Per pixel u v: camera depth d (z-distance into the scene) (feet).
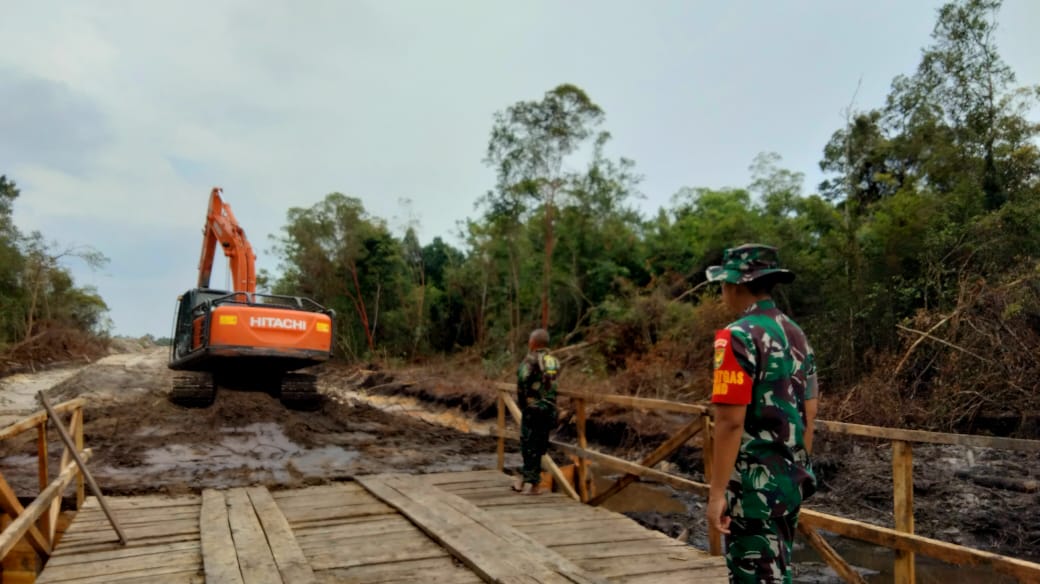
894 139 41.91
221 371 39.19
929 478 25.14
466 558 14.62
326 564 14.73
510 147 61.26
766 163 56.08
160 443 29.04
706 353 42.14
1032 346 26.50
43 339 88.48
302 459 27.27
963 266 31.24
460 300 84.33
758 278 8.42
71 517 20.27
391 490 21.20
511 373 56.54
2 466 25.81
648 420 35.63
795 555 21.89
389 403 57.67
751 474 7.94
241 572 13.71
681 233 63.26
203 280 46.14
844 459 27.94
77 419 21.12
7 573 17.04
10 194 92.73
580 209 62.59
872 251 37.91
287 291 91.35
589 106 59.98
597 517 18.66
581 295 62.44
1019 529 21.36
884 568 20.43
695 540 23.39
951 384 27.99
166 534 16.85
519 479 22.17
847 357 35.42
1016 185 35.19
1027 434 25.55
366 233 88.58
